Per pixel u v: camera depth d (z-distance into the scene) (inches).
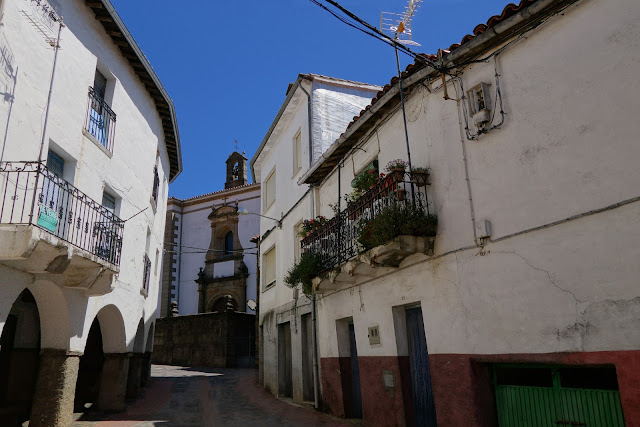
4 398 444.1
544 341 234.7
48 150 362.6
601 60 229.3
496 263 265.4
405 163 352.8
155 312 694.5
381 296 374.0
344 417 433.1
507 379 266.4
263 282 742.5
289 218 630.5
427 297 315.9
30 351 470.3
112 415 457.4
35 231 281.7
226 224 1327.5
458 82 309.7
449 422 284.4
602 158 222.5
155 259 671.8
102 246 399.9
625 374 201.3
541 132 251.4
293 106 673.0
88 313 402.3
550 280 235.9
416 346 347.3
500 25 268.7
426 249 310.7
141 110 535.8
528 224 250.5
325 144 604.4
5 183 302.4
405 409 340.5
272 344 656.4
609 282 212.1
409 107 361.7
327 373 469.1
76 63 393.7
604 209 218.1
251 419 455.2
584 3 240.1
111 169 453.7
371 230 331.9
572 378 232.7
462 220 291.7
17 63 318.3
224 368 976.3
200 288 1302.9
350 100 650.2
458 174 299.7
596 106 228.4
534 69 260.2
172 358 1104.8
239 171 1563.7
